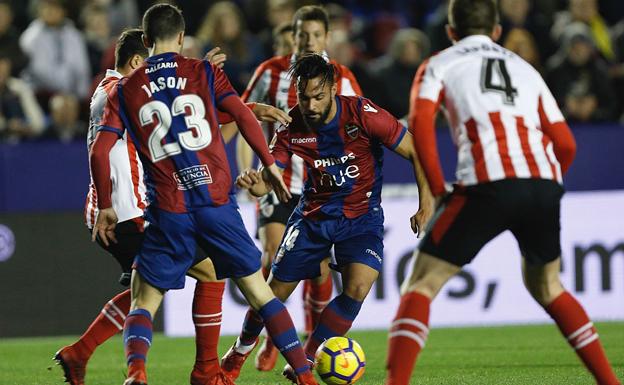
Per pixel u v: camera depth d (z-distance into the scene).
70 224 34.25
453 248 16.77
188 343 31.39
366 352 27.84
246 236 18.53
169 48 18.70
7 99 38.75
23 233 34.00
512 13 45.47
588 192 35.84
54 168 34.47
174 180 18.12
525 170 16.75
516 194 16.61
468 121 17.02
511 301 34.59
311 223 20.78
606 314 34.75
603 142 36.44
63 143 34.53
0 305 33.75
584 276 34.78
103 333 20.70
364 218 20.81
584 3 46.22
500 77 17.23
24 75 41.97
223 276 18.75
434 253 16.88
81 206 34.53
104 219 18.23
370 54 48.91
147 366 26.17
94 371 25.38
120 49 21.31
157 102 18.17
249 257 18.47
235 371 21.64
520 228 17.23
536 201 16.72
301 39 24.77
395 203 34.28
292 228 21.02
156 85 18.25
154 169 18.19
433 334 31.89
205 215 18.12
